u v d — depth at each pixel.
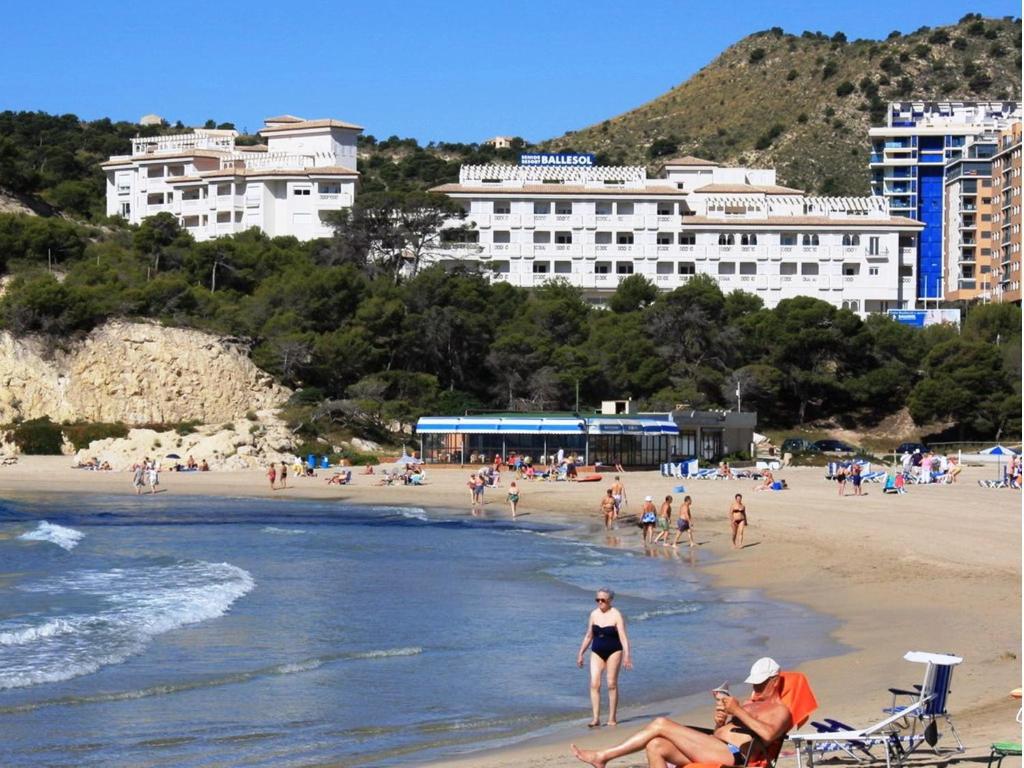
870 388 125.81
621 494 67.12
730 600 35.62
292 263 136.12
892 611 31.88
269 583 39.91
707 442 102.19
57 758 18.58
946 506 62.38
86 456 102.69
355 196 156.12
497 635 29.83
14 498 80.00
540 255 154.62
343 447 106.88
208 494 82.94
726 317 133.25
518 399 118.88
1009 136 176.50
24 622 31.30
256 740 19.61
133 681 24.27
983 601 32.69
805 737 15.98
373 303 121.56
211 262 133.50
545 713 21.44
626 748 15.09
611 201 155.62
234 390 114.94
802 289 157.50
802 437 122.31
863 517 57.16
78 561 46.25
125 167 176.75
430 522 64.88
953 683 21.36
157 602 35.03
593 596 36.84
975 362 120.06
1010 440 118.56
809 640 28.23
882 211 163.38
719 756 14.70
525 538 56.41
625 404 102.94
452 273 132.88
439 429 96.25
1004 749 15.48
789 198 166.25
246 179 159.38
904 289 161.75
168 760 18.41
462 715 21.31
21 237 130.75
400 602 35.47
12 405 112.50
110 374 114.81
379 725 20.61
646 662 26.00
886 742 15.91
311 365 118.44
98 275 125.69
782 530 53.47
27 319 115.62
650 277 155.50
